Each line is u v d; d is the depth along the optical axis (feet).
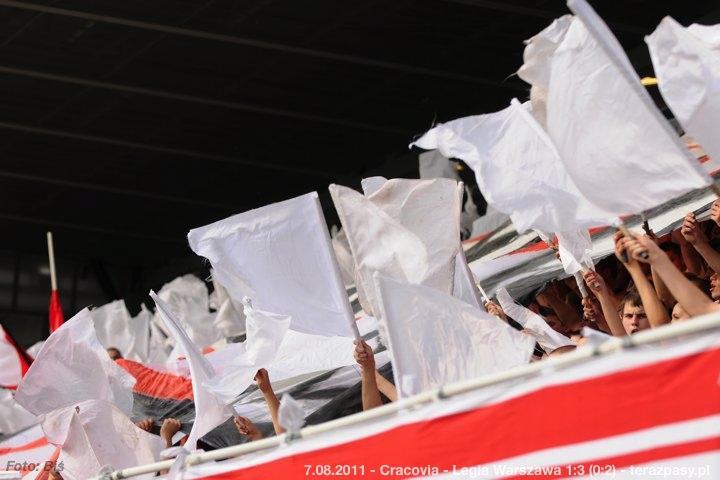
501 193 17.34
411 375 17.74
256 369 21.62
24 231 90.07
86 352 27.02
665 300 19.93
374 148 73.61
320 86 66.18
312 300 21.30
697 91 15.84
